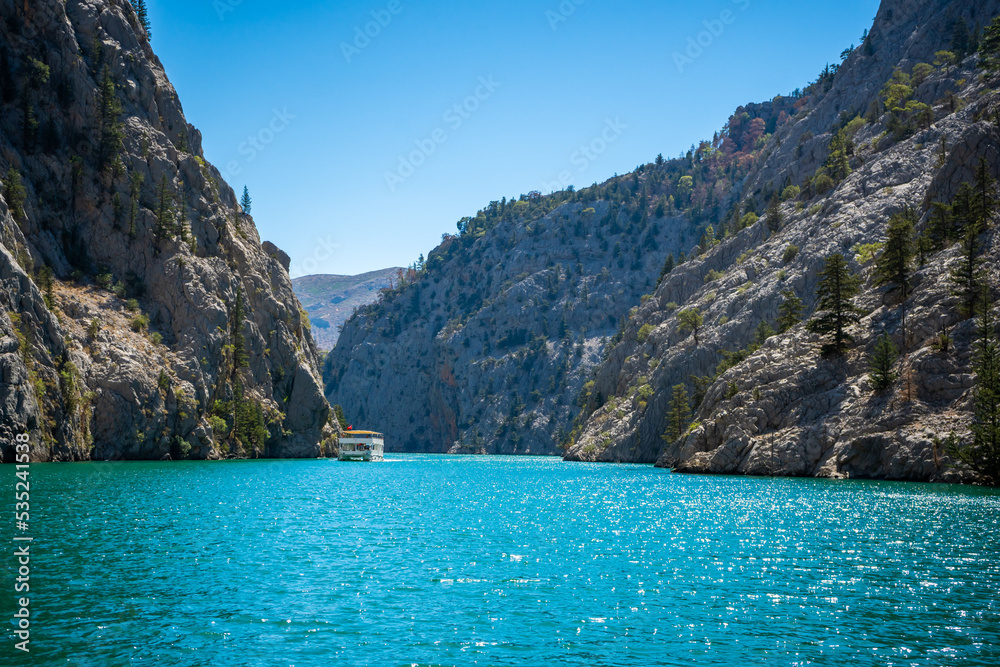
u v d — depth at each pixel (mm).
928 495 81250
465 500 84000
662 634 29719
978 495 80688
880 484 95750
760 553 47062
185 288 179250
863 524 59531
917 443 99188
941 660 26750
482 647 28016
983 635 29656
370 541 51469
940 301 113062
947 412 100312
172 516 61906
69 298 153125
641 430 197250
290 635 29125
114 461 143625
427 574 40312
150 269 178375
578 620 31609
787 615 32438
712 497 83375
